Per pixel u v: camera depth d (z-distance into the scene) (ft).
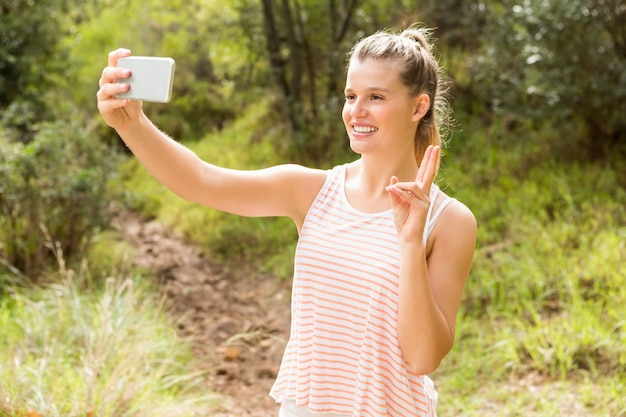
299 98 35.53
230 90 47.34
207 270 24.49
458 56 33.47
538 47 23.57
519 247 19.53
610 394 13.16
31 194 20.89
